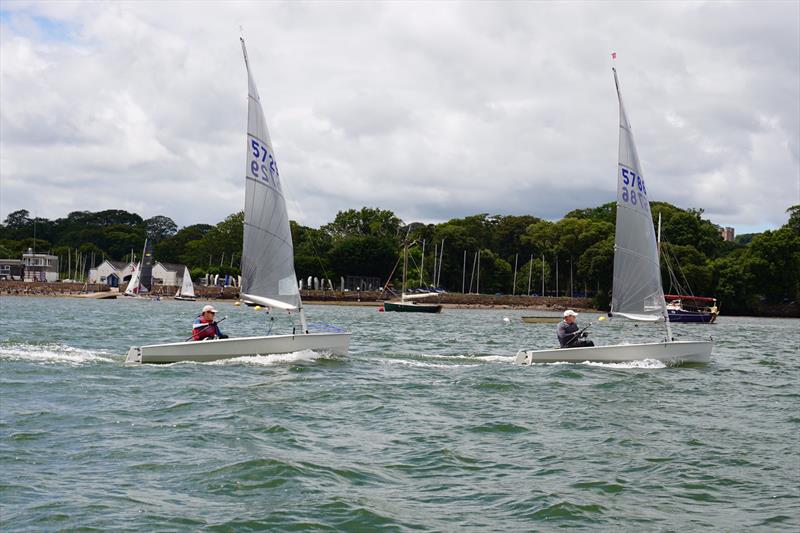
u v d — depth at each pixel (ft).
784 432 54.70
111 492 36.78
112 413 53.78
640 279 90.79
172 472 40.22
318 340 85.30
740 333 197.57
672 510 37.09
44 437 46.39
